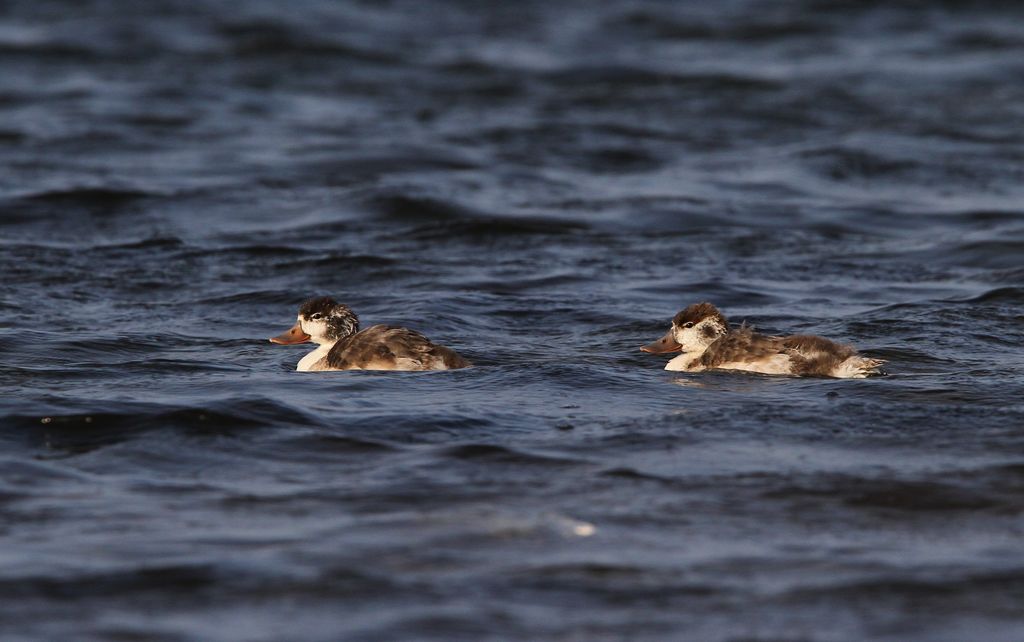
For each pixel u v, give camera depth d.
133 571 9.22
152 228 25.12
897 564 9.43
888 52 44.19
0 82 39.44
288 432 12.32
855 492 10.82
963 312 18.41
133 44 45.12
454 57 44.28
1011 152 31.86
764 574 9.27
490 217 25.86
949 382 14.33
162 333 17.61
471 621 8.57
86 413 12.70
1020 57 42.88
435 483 11.02
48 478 11.10
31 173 29.25
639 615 8.66
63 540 9.74
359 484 11.00
